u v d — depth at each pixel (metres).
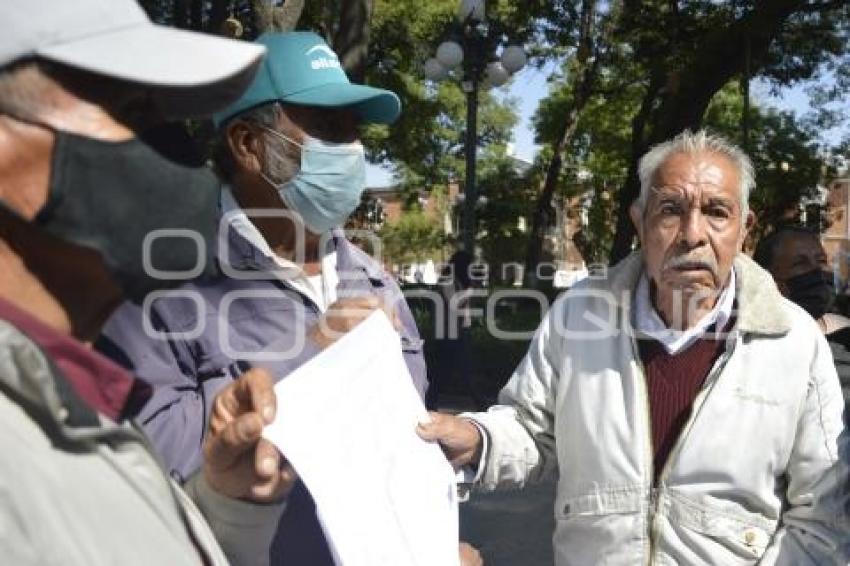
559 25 21.33
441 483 1.83
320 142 2.27
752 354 2.24
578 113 23.08
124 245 1.12
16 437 1.02
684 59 20.14
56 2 1.09
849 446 2.22
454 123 30.83
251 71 1.22
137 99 1.16
